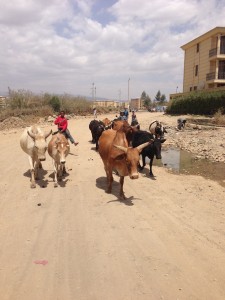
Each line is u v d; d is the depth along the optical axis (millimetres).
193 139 19781
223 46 40812
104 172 10594
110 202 7629
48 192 8328
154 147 10250
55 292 4168
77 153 14148
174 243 5559
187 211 7121
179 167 12250
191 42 47094
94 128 15094
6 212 6895
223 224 6414
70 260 4945
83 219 6547
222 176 10773
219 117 29734
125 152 6969
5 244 5449
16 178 9695
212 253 5234
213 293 4195
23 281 4406
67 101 49125
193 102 39250
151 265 4828
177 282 4410
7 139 19031
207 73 43438
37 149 8266
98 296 4090
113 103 108562
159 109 77188
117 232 5957
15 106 36406
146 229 6113
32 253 5148
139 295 4117
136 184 9344
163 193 8477
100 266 4777
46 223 6320
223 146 16812
